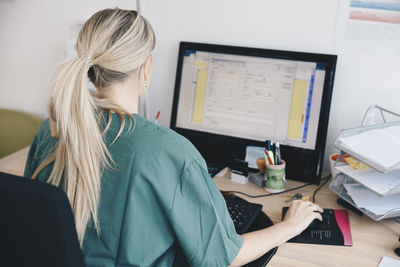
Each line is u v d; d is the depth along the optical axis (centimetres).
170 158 84
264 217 123
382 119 145
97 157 83
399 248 108
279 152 139
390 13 135
